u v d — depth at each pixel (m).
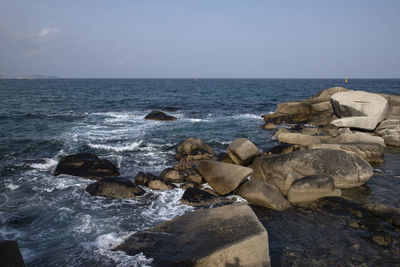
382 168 10.34
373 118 14.66
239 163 10.05
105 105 31.78
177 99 40.25
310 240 5.83
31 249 5.55
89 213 7.10
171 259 4.46
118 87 78.06
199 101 37.34
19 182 8.99
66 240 5.87
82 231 6.25
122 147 13.39
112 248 5.23
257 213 7.07
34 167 10.41
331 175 8.48
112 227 6.45
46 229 6.32
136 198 7.94
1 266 3.42
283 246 5.64
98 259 5.08
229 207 5.67
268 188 7.92
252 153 9.80
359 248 5.51
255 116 24.11
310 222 6.57
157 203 7.73
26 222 6.61
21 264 3.61
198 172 9.45
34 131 16.58
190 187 8.26
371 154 11.00
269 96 43.72
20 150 12.52
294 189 7.57
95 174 9.59
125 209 7.36
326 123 17.78
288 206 7.39
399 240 5.71
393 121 14.96
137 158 11.87
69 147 13.15
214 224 5.10
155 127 18.83
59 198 7.89
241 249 4.40
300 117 20.48
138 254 4.83
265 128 18.44
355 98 15.73
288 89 65.31
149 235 5.25
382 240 5.73
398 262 5.08
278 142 14.77
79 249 5.50
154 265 4.45
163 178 9.40
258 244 4.51
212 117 23.86
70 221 6.69
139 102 35.62
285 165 8.76
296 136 13.70
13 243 3.63
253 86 85.88
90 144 13.67
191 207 7.53
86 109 28.11
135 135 16.14
